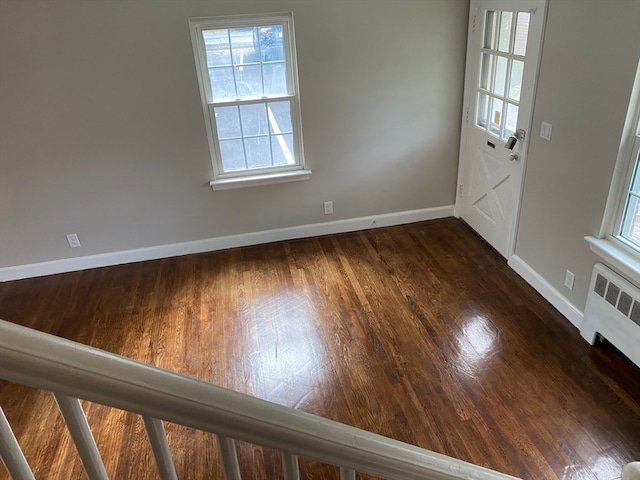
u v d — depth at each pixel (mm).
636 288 2408
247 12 3303
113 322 3254
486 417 2408
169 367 2836
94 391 543
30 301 3527
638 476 879
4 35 3051
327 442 674
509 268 3600
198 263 3908
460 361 2762
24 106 3275
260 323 3168
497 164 3580
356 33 3518
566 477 2109
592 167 2594
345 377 2699
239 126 3717
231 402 608
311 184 4008
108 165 3588
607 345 2793
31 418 2482
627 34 2234
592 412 2400
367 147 3959
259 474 2178
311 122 3764
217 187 3809
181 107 3506
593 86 2498
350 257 3873
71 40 3146
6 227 3635
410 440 2316
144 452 2285
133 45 3246
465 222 4277
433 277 3551
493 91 3502
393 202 4250
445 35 3660
